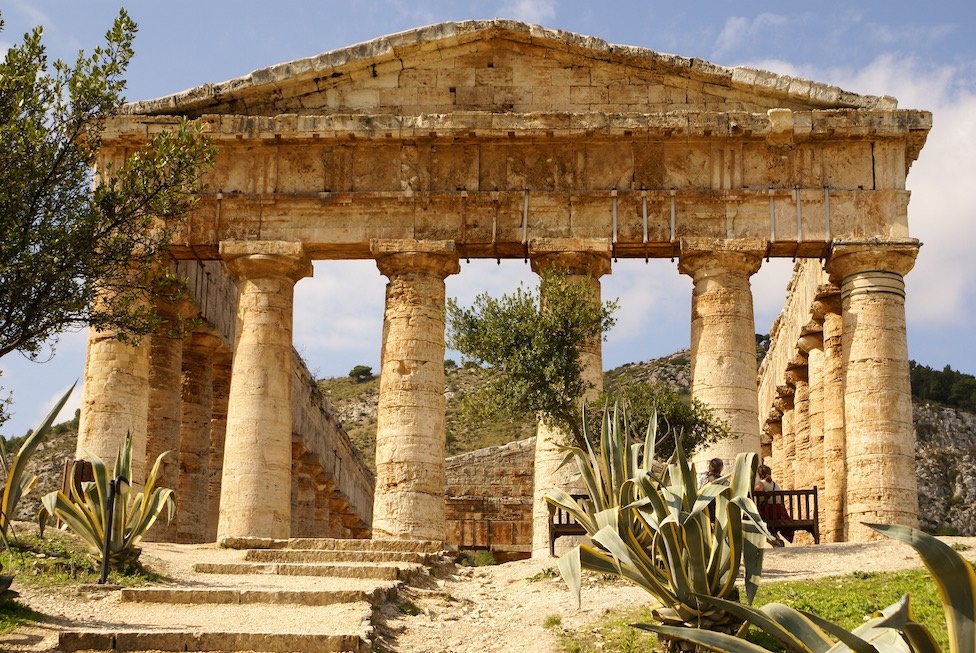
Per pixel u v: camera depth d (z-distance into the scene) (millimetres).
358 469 59969
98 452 31266
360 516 60094
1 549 21188
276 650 16297
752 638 16828
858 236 31328
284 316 32281
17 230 19750
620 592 21078
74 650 16047
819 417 38344
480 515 47531
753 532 16078
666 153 32062
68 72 20938
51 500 21750
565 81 32812
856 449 30375
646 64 32438
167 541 34469
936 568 8945
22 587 19359
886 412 30281
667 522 15953
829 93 31766
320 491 52219
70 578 20469
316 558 25703
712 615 16234
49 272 19703
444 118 31875
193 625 17641
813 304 36125
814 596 19875
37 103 20547
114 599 19328
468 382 91625
